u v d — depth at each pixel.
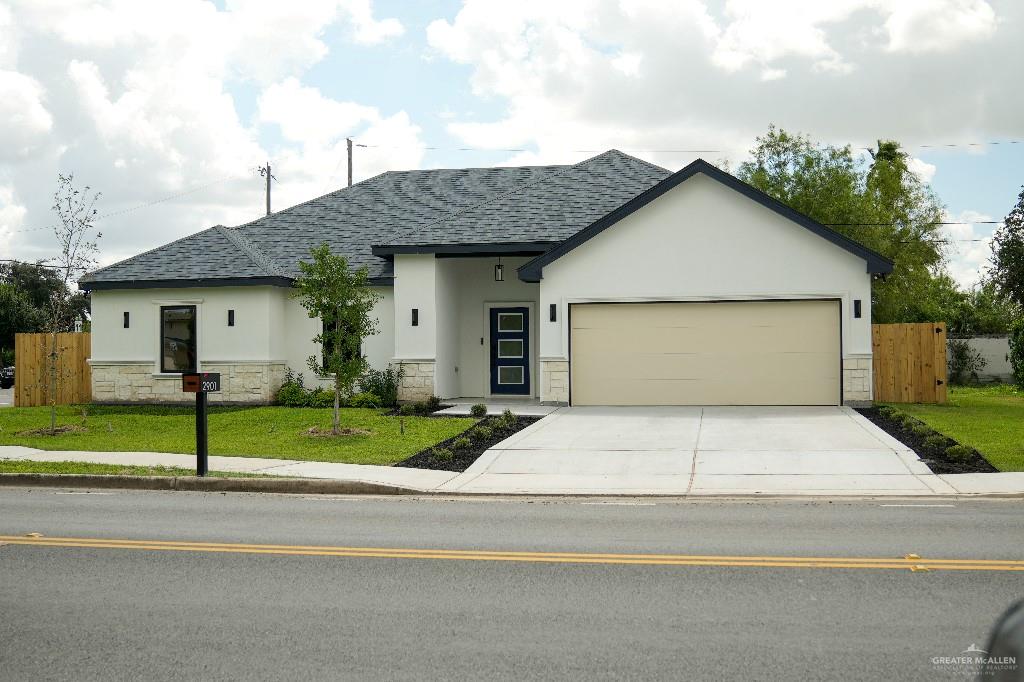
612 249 21.30
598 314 21.48
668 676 5.36
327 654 5.81
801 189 29.25
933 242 35.31
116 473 13.58
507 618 6.52
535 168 27.78
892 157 40.78
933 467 13.36
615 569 7.88
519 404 22.28
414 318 22.52
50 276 58.34
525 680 5.32
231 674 5.50
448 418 19.34
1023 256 35.22
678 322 21.14
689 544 8.87
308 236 26.08
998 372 35.81
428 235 22.70
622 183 24.67
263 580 7.64
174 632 6.29
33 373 24.88
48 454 15.55
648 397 21.25
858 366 20.34
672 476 13.31
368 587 7.39
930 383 22.08
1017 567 7.76
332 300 17.25
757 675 5.36
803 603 6.78
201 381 13.46
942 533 9.24
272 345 23.42
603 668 5.50
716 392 20.97
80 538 9.37
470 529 9.80
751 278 20.72
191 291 23.58
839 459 14.12
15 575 7.87
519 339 24.05
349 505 11.54
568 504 11.54
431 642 6.02
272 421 19.56
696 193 20.91
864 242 29.47
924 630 6.12
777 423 17.72
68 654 5.87
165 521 10.35
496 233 22.48
